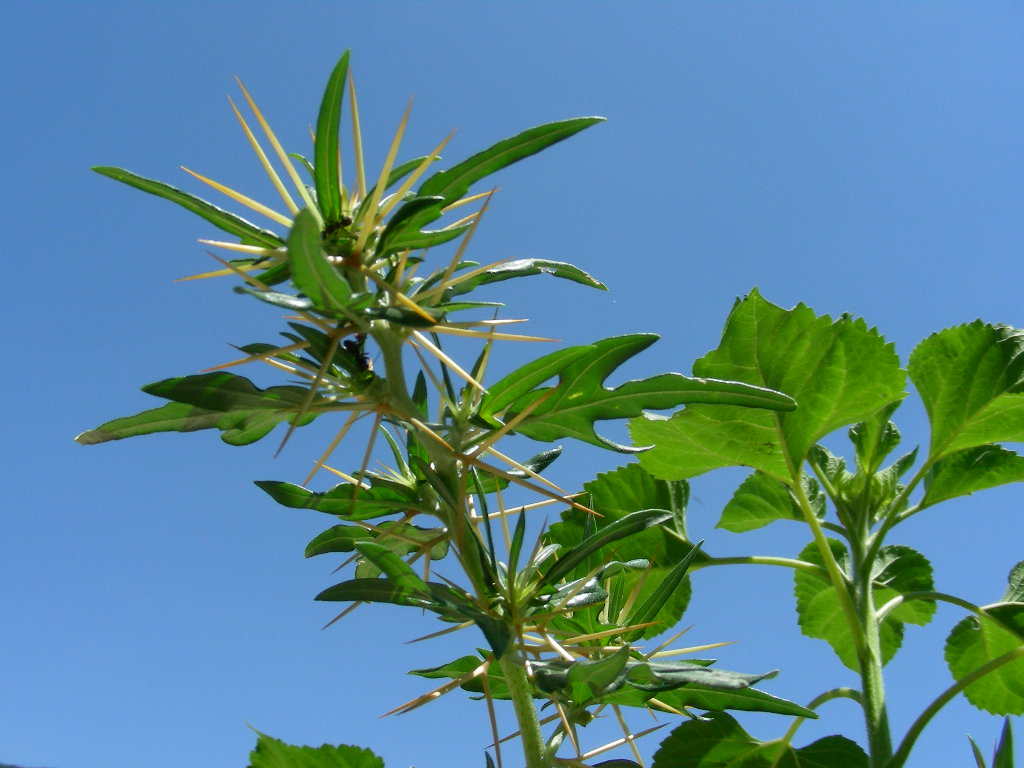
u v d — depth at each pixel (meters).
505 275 0.33
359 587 0.32
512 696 0.32
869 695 0.36
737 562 0.40
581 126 0.31
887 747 0.35
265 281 0.31
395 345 0.32
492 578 0.32
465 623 0.32
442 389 0.32
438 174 0.31
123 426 0.31
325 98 0.31
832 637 0.42
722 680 0.31
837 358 0.38
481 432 0.33
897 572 0.41
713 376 0.39
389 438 0.34
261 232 0.31
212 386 0.31
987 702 0.40
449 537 0.33
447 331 0.31
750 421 0.38
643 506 0.41
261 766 0.31
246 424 0.32
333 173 0.31
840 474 0.40
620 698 0.34
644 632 0.38
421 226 0.31
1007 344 0.39
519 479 0.32
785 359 0.38
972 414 0.39
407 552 0.34
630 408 0.33
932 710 0.34
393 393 0.32
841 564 0.42
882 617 0.37
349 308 0.30
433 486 0.32
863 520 0.39
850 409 0.38
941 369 0.39
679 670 0.32
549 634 0.32
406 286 0.32
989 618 0.38
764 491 0.41
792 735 0.36
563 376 0.32
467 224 0.32
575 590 0.33
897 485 0.40
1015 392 0.38
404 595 0.32
